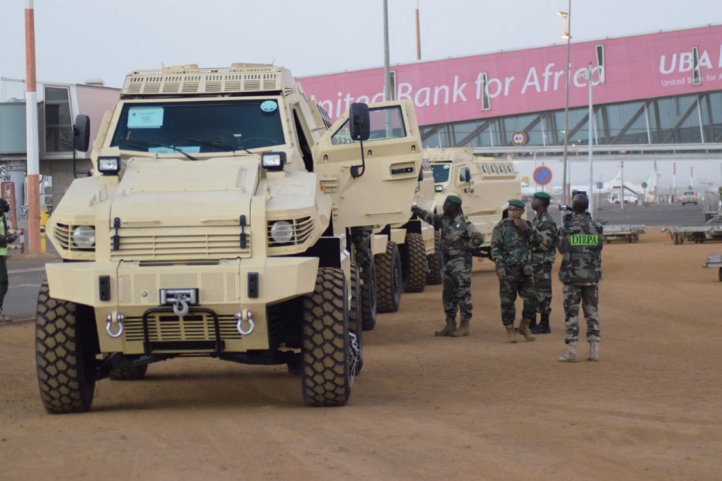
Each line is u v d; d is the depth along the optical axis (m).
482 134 81.44
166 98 13.12
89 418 11.09
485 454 8.87
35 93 41.88
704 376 13.86
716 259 29.20
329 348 11.20
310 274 10.71
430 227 29.89
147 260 10.73
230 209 10.79
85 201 11.15
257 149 12.59
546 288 19.27
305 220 10.91
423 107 80.25
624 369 14.62
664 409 11.21
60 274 10.72
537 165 79.31
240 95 13.12
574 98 77.62
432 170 31.64
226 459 8.73
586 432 9.86
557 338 18.64
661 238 51.22
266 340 10.79
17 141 49.97
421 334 19.30
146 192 11.25
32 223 42.22
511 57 78.44
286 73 13.80
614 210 85.00
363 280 19.47
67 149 49.84
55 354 11.07
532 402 11.80
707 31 75.56
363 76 80.25
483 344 17.83
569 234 15.47
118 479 8.05
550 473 8.16
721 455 8.83
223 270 10.53
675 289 27.17
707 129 77.44
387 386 13.23
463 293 18.95
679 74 76.06
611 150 77.81
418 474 8.12
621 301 24.61
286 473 8.19
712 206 71.31
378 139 15.39
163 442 9.52
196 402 12.37
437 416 10.83
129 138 12.79
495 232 18.19
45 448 9.32
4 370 15.30
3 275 21.61
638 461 8.59
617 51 76.94
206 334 10.82
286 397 12.63
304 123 14.01
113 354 11.52
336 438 9.61
